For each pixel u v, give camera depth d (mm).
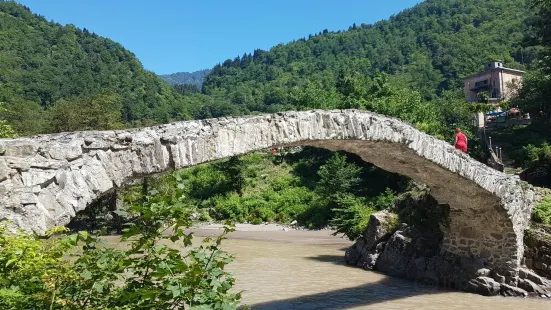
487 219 13594
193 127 7836
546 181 22938
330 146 10414
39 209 5898
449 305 12273
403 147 10672
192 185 40438
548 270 13281
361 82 44094
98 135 6793
